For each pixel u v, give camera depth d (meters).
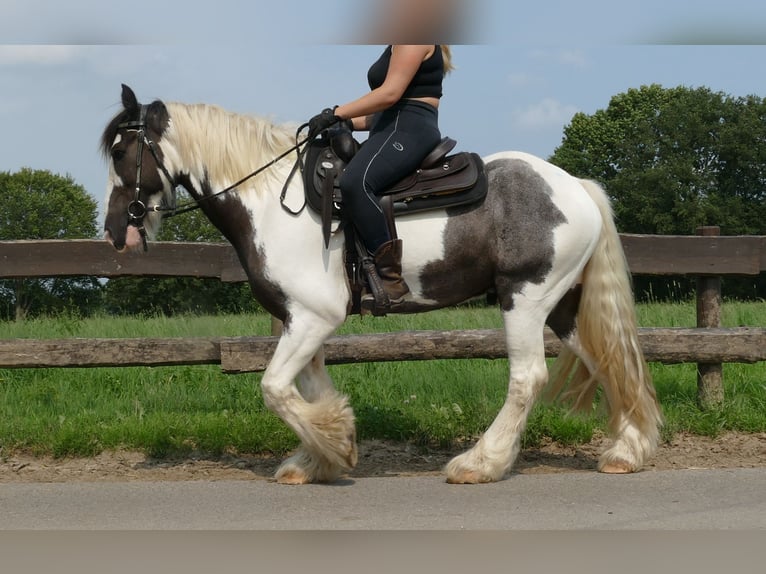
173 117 4.83
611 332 4.83
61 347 6.11
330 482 4.81
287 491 4.59
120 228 4.84
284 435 5.61
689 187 50.47
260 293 4.71
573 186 4.83
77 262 6.33
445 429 5.72
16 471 5.21
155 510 4.22
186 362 6.16
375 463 5.39
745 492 4.39
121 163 4.81
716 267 6.45
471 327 9.38
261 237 4.69
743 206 49.69
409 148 4.62
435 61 4.72
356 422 5.85
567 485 4.62
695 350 6.26
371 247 4.59
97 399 7.00
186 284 27.27
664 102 54.16
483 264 4.73
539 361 4.78
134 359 6.13
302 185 4.72
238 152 4.75
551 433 5.71
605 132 54.81
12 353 6.10
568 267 4.74
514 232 4.68
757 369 7.55
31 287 28.81
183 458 5.52
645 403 4.90
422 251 4.66
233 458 5.52
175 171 4.85
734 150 49.62
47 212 50.44
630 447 4.90
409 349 6.10
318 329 4.64
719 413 6.05
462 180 4.65
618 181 51.66
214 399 6.90
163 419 6.03
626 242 6.43
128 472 5.19
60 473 5.16
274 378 4.62
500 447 4.72
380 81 4.79
